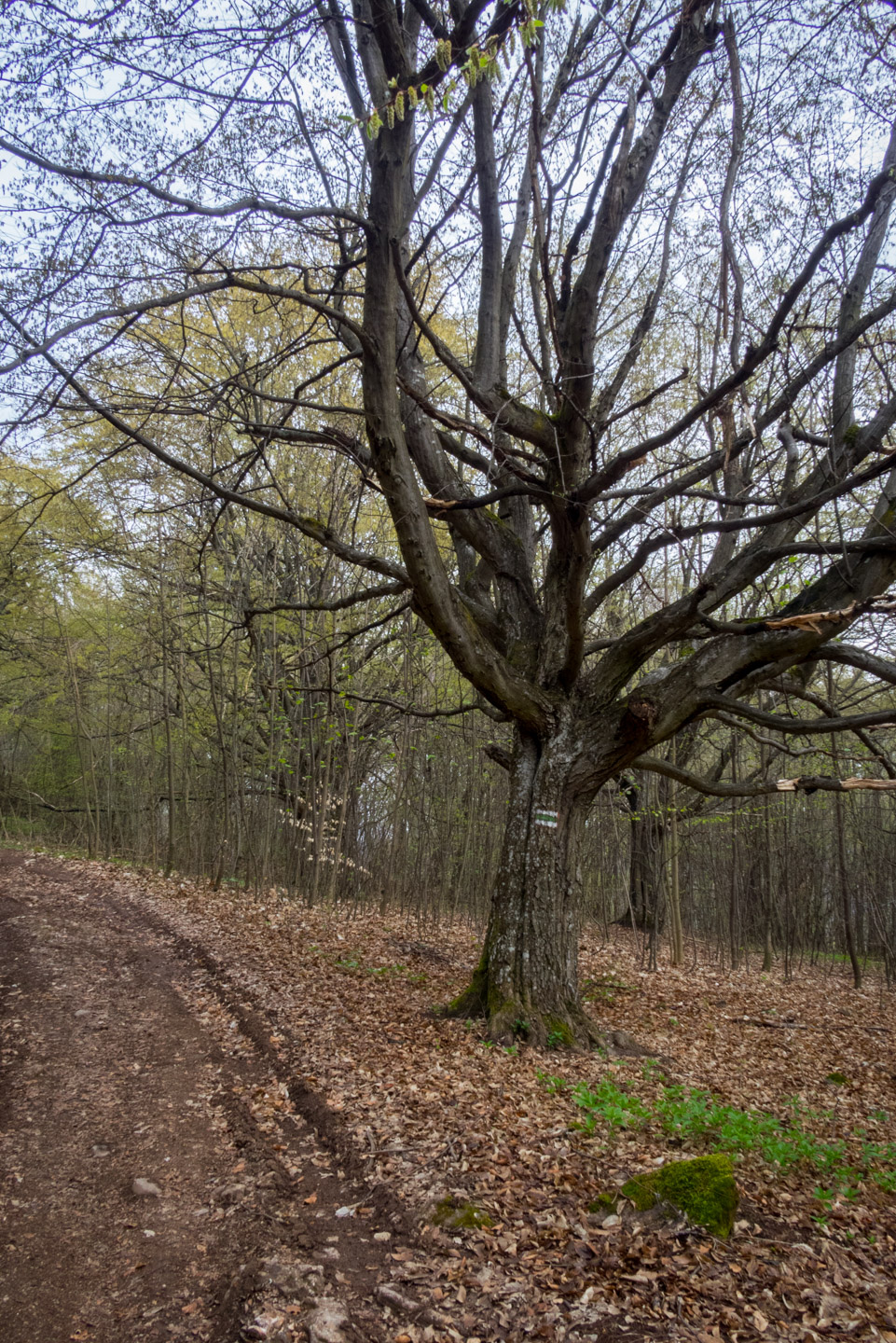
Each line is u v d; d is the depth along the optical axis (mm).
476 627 8125
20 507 7180
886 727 8344
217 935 11641
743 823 18641
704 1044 9539
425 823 17047
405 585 8258
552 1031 7797
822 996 14250
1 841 22625
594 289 7664
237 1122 5750
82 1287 3939
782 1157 5320
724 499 7340
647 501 7250
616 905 22359
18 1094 5992
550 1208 4586
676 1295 3822
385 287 6340
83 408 6836
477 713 17578
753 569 7922
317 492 15438
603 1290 3859
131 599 19672
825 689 16234
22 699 23500
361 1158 5137
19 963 9188
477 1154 5188
